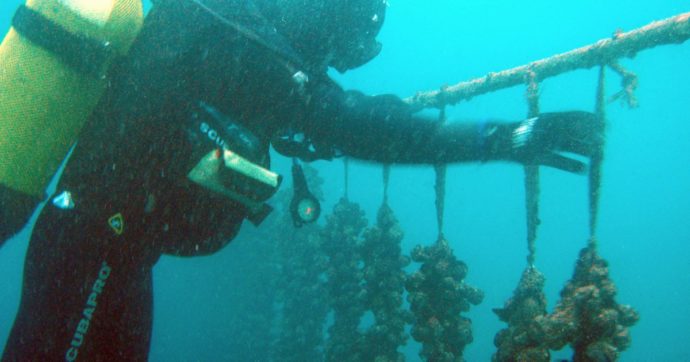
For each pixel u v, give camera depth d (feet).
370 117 4.32
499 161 4.44
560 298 7.25
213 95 4.55
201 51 4.44
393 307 12.93
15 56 4.65
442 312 10.87
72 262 4.41
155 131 4.49
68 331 4.28
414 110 4.59
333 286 16.01
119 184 4.53
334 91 4.47
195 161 4.37
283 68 4.39
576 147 4.41
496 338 7.64
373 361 13.10
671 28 7.38
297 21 5.01
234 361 30.37
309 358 22.57
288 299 23.35
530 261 7.65
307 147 5.48
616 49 8.07
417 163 4.56
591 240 7.03
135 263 4.71
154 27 4.71
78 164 4.73
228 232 4.92
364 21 5.08
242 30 4.28
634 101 8.03
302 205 6.30
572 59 8.79
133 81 4.65
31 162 4.70
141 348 4.80
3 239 4.85
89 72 4.63
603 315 6.47
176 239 4.86
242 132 4.48
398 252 13.07
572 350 6.96
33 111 4.60
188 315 38.65
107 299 4.47
